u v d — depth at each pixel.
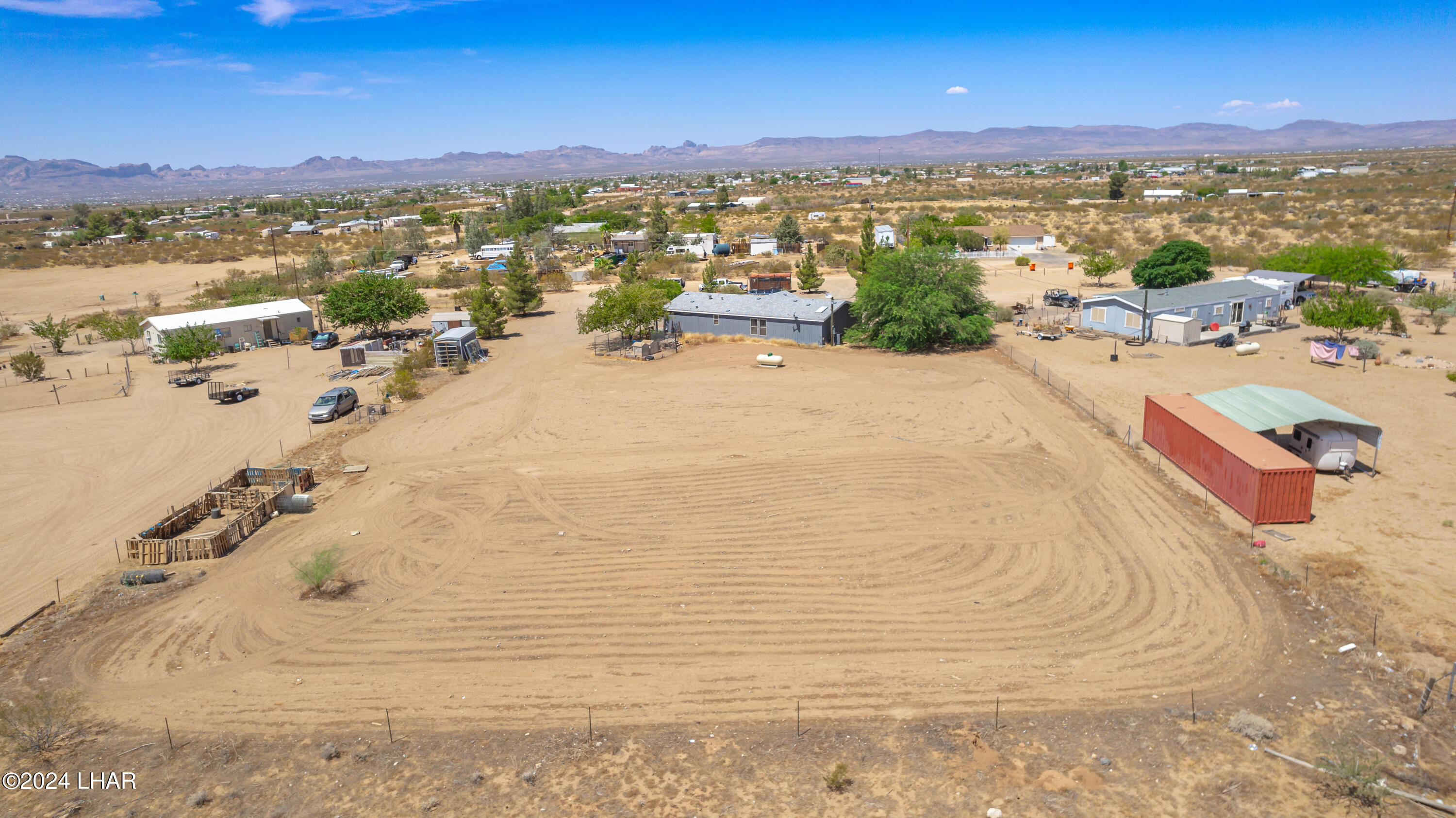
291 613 23.72
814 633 21.84
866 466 34.41
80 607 24.22
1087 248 104.94
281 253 136.50
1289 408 32.56
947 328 55.19
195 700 19.61
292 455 37.91
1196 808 14.98
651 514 30.20
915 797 15.57
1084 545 26.39
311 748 17.64
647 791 15.98
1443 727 16.84
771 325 60.59
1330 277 65.44
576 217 169.12
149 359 60.94
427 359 55.50
